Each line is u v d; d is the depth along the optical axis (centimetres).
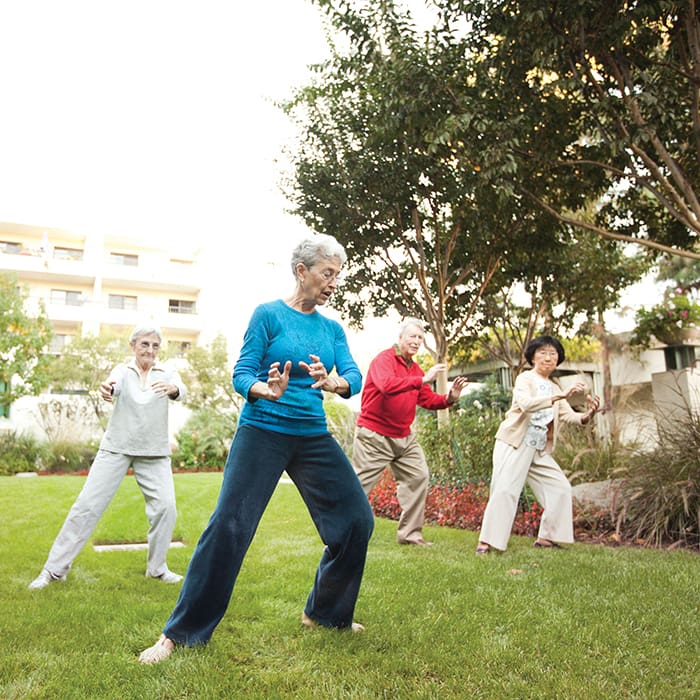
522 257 913
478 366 1641
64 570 374
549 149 690
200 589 253
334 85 858
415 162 833
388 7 679
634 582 382
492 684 229
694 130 604
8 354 1772
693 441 588
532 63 610
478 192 768
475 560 450
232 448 266
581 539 578
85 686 221
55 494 846
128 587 363
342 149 897
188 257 4031
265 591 349
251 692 218
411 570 408
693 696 220
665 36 679
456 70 668
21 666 239
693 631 290
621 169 711
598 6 526
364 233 945
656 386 1155
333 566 276
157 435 401
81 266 3572
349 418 1179
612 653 264
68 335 3588
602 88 620
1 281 1819
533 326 1166
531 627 294
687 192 591
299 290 281
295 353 268
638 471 609
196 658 243
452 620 303
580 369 1505
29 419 2006
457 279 1006
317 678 232
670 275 1393
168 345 2864
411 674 241
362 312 1058
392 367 507
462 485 733
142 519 634
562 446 771
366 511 272
